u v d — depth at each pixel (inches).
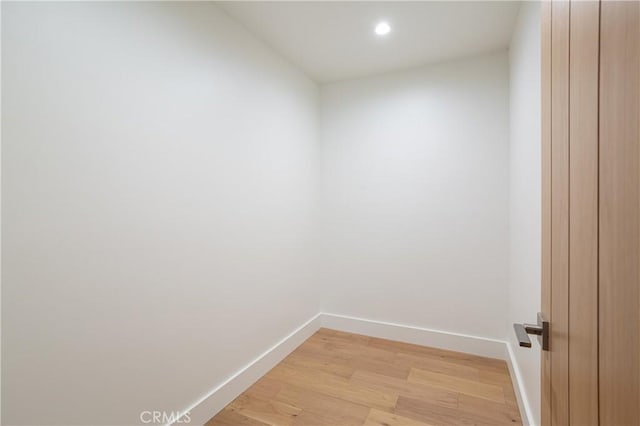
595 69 19.0
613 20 16.8
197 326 66.1
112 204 50.6
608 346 17.2
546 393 30.9
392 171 106.7
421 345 103.0
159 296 58.2
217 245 71.1
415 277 104.3
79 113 46.2
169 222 59.9
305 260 108.5
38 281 42.2
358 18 76.2
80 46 46.3
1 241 38.9
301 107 105.3
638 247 14.4
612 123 16.9
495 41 86.9
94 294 48.3
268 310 89.1
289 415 69.1
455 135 97.8
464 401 73.2
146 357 56.0
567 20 24.1
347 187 113.9
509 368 85.9
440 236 100.4
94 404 48.4
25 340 41.1
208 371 68.7
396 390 77.9
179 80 62.1
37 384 42.3
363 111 110.7
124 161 52.2
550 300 29.3
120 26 51.7
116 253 51.2
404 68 103.6
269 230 89.4
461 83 96.8
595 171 19.0
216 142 70.9
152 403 56.9
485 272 95.0
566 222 24.4
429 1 69.6
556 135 27.2
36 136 41.7
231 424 66.5
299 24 78.6
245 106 80.1
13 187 39.8
